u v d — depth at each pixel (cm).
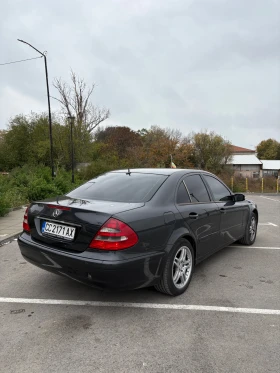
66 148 3055
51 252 306
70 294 355
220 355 242
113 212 290
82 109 3791
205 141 4000
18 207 1034
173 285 341
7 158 3494
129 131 5566
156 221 315
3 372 221
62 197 376
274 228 801
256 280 407
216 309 321
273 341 262
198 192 417
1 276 416
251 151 6719
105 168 2338
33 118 3553
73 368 225
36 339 263
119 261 274
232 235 503
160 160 3506
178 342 260
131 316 304
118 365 229
